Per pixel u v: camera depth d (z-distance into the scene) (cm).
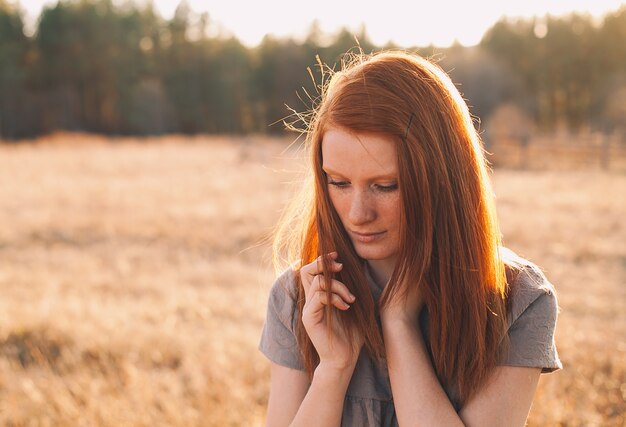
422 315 138
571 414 314
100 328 471
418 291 131
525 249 814
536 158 2359
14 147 2773
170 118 5538
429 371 127
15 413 334
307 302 133
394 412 136
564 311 548
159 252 827
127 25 5762
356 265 132
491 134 2575
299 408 132
